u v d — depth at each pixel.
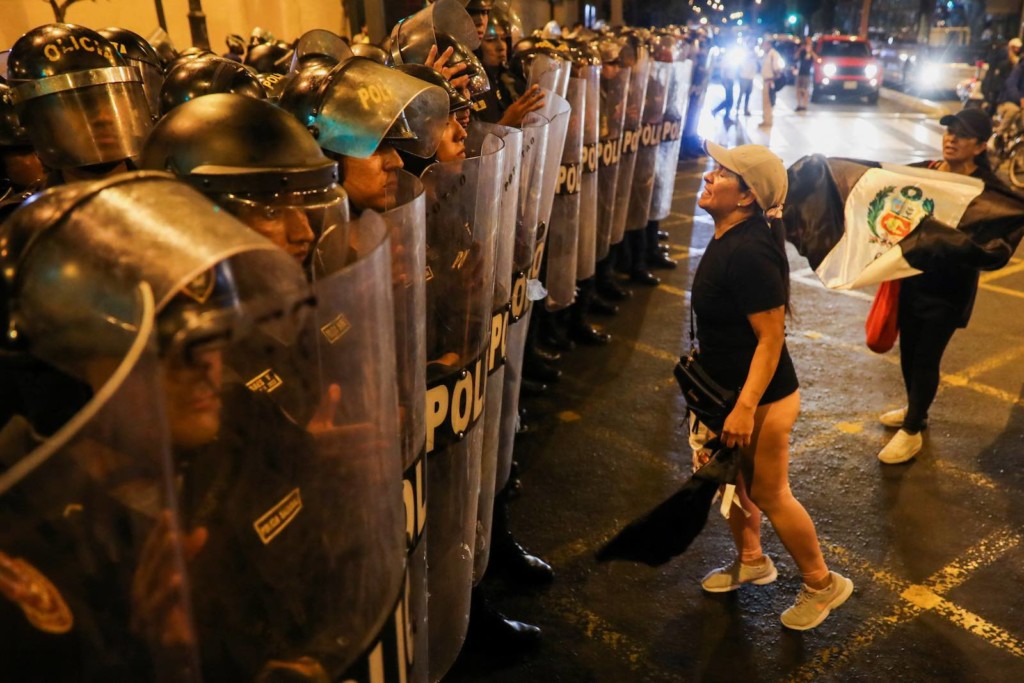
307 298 0.86
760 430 2.74
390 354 1.05
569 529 3.64
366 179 1.72
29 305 0.84
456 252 1.80
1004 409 4.72
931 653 2.88
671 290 6.99
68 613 0.68
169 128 1.19
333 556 0.98
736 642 2.94
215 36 9.03
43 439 0.95
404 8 11.41
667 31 9.19
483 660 2.85
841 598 2.97
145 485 0.69
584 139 4.82
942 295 3.89
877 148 13.88
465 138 2.58
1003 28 23.45
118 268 0.79
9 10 6.72
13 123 2.36
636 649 2.91
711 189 2.64
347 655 1.02
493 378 2.26
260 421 0.85
